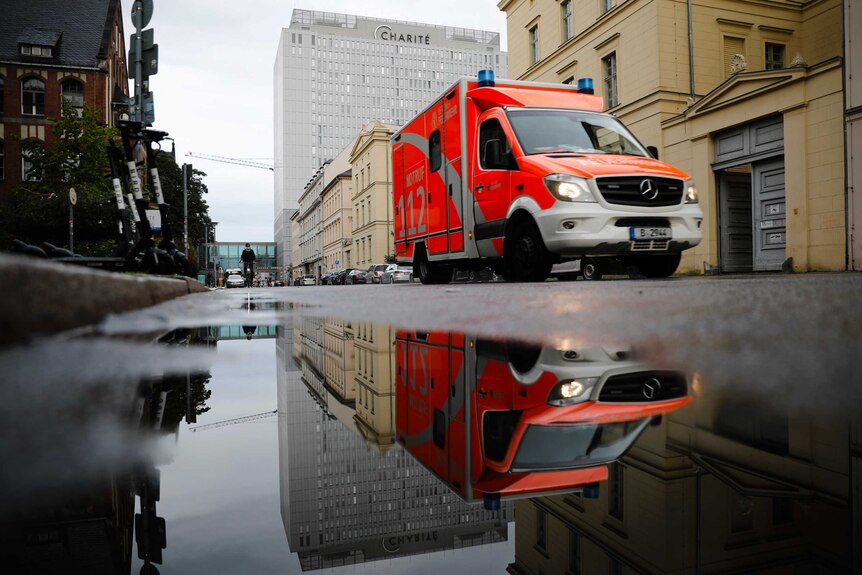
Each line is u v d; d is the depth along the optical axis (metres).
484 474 0.66
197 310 3.41
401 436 0.88
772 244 13.83
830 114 12.10
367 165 47.16
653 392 0.99
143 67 7.25
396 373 1.48
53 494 0.49
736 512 0.49
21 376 1.09
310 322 3.01
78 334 1.66
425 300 4.07
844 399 0.86
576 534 0.48
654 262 7.69
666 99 16.50
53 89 31.38
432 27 126.56
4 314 1.15
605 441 0.73
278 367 1.62
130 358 1.44
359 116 123.81
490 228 7.82
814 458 0.61
